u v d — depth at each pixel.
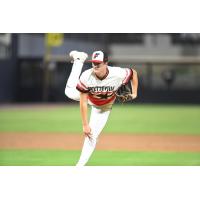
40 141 40.53
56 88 102.19
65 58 99.75
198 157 32.97
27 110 77.81
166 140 41.91
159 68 101.06
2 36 98.50
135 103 101.50
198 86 100.38
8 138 42.44
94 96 23.06
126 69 23.11
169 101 100.94
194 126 54.47
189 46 100.00
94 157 32.69
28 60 101.38
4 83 99.38
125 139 42.56
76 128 51.47
